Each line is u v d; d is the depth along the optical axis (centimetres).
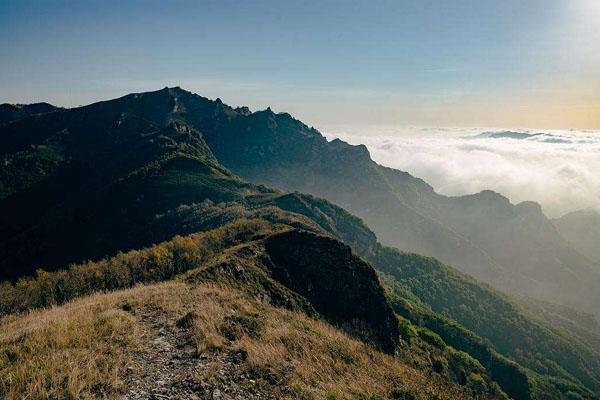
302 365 1694
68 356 1454
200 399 1314
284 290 4356
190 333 1852
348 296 4981
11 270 14862
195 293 2647
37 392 1227
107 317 1938
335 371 1777
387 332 4903
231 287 3894
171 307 2256
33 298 6688
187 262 7175
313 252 5406
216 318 2069
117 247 14350
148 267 7156
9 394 1204
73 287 6756
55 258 14900
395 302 11100
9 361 1442
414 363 4778
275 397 1418
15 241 16775
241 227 8838
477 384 6297
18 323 2180
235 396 1372
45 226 17325
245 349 1733
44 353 1493
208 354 1662
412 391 1748
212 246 7850
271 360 1675
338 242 5772
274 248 5256
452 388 2102
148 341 1766
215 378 1459
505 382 11219
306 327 2442
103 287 6681
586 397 14925
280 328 2108
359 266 5606
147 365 1523
